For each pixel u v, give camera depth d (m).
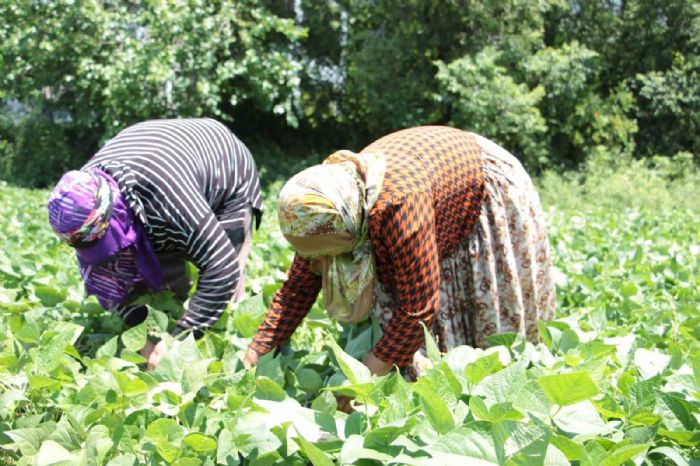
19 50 13.84
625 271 4.85
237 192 3.55
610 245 6.25
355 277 2.65
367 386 2.13
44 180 16.16
